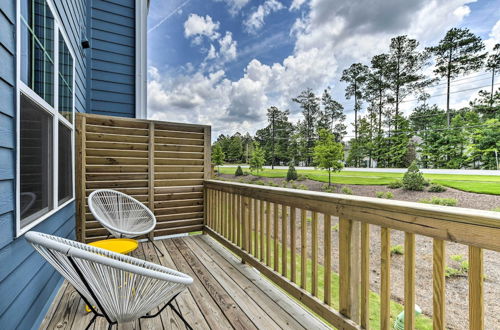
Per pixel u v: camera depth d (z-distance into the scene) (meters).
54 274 2.00
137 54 4.83
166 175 3.65
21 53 1.41
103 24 4.55
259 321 1.71
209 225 3.78
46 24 1.84
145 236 3.52
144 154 3.50
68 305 1.89
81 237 3.05
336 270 3.00
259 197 2.42
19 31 1.31
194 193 3.86
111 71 4.62
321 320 1.74
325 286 1.63
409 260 1.12
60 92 2.29
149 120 3.53
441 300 1.00
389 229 1.22
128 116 4.78
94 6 4.47
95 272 1.02
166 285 1.14
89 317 1.74
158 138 3.59
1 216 1.14
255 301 1.97
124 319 1.21
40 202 1.72
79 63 3.47
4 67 1.18
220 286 2.22
